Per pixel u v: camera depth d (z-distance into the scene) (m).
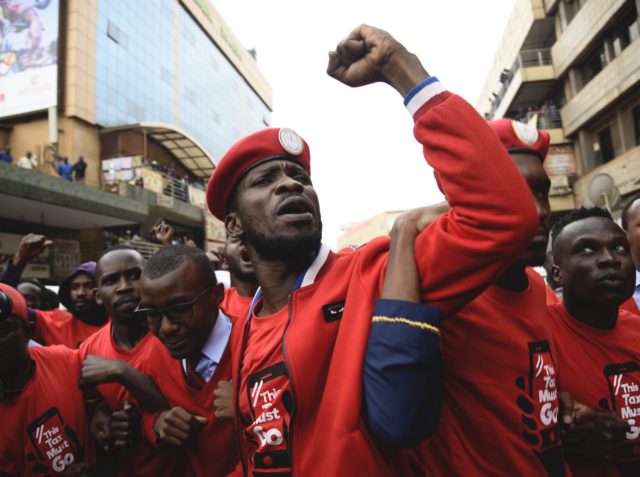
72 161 17.84
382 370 0.92
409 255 1.01
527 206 0.89
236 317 2.06
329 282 1.18
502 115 20.08
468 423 1.23
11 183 10.42
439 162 0.97
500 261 0.92
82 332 3.22
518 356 1.26
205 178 25.52
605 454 1.45
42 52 17.78
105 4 21.16
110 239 15.62
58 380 2.04
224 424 1.75
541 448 1.23
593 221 1.69
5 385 1.90
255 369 1.24
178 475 1.98
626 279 1.61
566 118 15.59
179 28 29.83
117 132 19.16
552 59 16.27
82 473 1.87
